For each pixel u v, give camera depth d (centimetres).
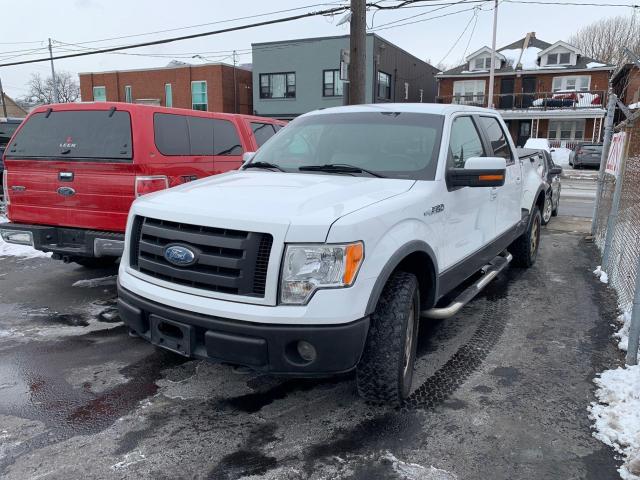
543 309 538
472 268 450
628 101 2531
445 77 4028
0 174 1095
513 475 273
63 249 543
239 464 281
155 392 361
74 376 384
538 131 3812
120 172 518
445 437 306
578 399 350
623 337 445
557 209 1249
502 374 388
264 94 3428
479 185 377
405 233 321
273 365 282
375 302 293
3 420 323
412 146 399
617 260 615
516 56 4125
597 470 277
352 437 306
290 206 295
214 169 632
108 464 280
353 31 1173
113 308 534
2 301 554
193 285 302
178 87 3616
